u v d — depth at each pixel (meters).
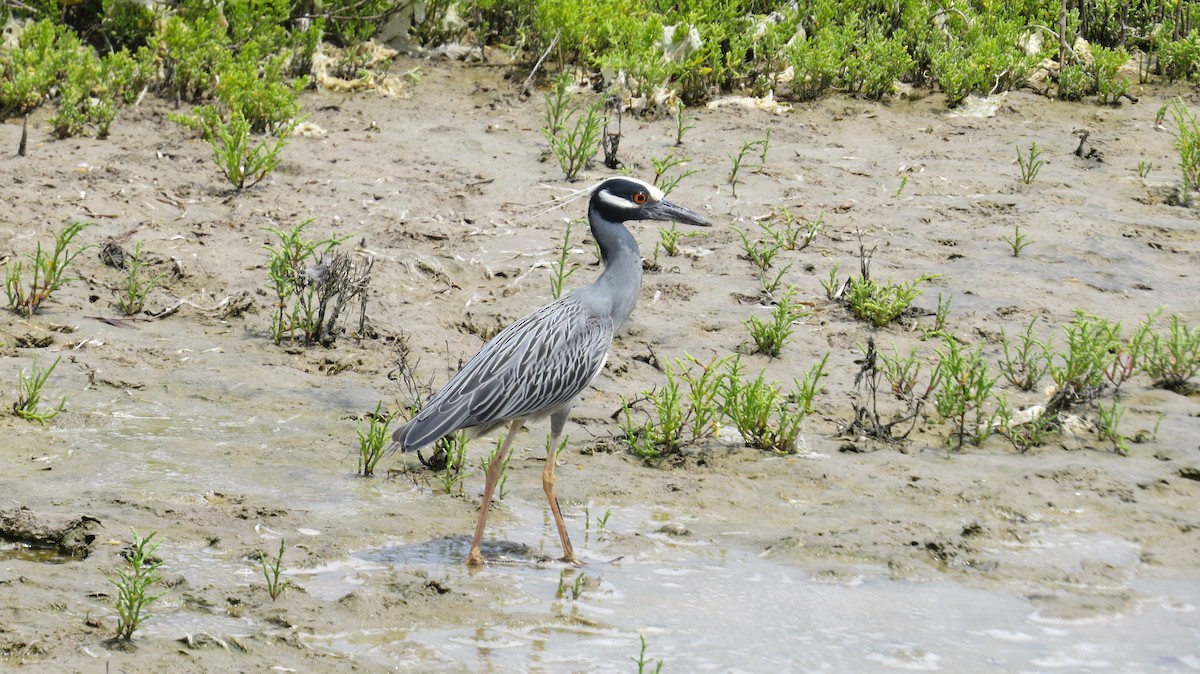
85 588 8.46
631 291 10.46
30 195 16.69
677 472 11.15
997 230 17.78
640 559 9.47
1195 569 9.44
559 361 9.77
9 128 19.25
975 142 21.55
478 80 23.17
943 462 11.38
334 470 10.86
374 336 13.93
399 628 8.23
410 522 9.92
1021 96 23.64
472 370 9.62
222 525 9.59
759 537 9.84
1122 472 11.13
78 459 10.70
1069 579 9.20
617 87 22.08
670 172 19.45
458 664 7.78
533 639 8.15
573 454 11.49
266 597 8.48
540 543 9.70
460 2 24.50
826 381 13.18
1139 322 14.87
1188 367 13.18
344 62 22.78
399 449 11.39
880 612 8.69
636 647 8.09
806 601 8.82
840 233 17.50
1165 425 12.19
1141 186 19.69
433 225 16.92
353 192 17.83
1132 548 9.79
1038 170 20.19
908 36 24.33
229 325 14.07
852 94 23.34
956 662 8.00
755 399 11.59
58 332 13.46
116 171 17.83
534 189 18.42
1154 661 8.05
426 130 20.70
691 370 13.40
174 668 7.47
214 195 17.47
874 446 11.70
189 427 11.59
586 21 23.12
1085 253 17.02
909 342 14.28
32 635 7.70
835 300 15.28
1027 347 13.20
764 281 15.45
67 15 22.14
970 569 9.38
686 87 22.69
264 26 22.45
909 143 21.36
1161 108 22.77
